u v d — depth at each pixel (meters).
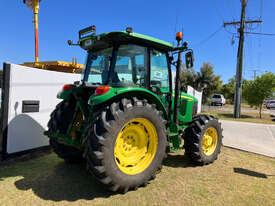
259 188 2.99
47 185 2.82
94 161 2.47
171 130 3.66
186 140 3.87
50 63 7.97
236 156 4.59
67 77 5.03
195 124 3.86
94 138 2.47
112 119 2.53
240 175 3.46
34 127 4.28
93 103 2.60
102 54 3.34
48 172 3.27
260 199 2.67
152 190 2.80
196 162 3.87
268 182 3.21
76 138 2.99
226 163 4.06
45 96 4.49
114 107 2.63
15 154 3.93
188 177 3.29
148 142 3.08
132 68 3.19
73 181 2.97
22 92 4.02
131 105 2.72
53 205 2.34
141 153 3.01
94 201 2.46
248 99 14.20
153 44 3.37
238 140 6.38
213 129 4.09
